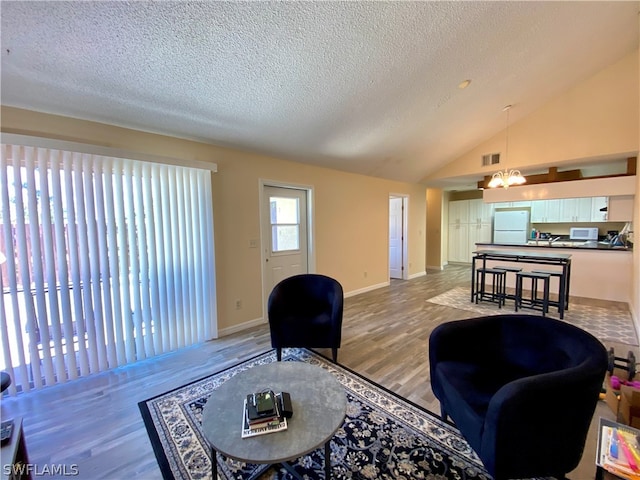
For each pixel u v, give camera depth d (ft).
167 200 9.43
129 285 8.75
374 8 6.47
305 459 5.19
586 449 5.37
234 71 7.28
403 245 21.39
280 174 12.97
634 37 11.48
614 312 13.17
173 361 9.03
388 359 9.00
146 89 7.27
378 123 11.67
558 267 16.81
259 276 12.30
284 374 5.65
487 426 4.04
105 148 7.87
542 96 14.07
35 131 7.30
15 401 7.01
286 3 5.87
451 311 13.73
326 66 7.85
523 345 5.57
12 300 7.04
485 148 17.33
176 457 5.32
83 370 8.02
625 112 13.15
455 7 7.04
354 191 16.79
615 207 15.52
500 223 23.94
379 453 5.29
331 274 15.62
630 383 6.34
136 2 5.17
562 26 9.12
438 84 10.11
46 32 5.37
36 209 7.22
